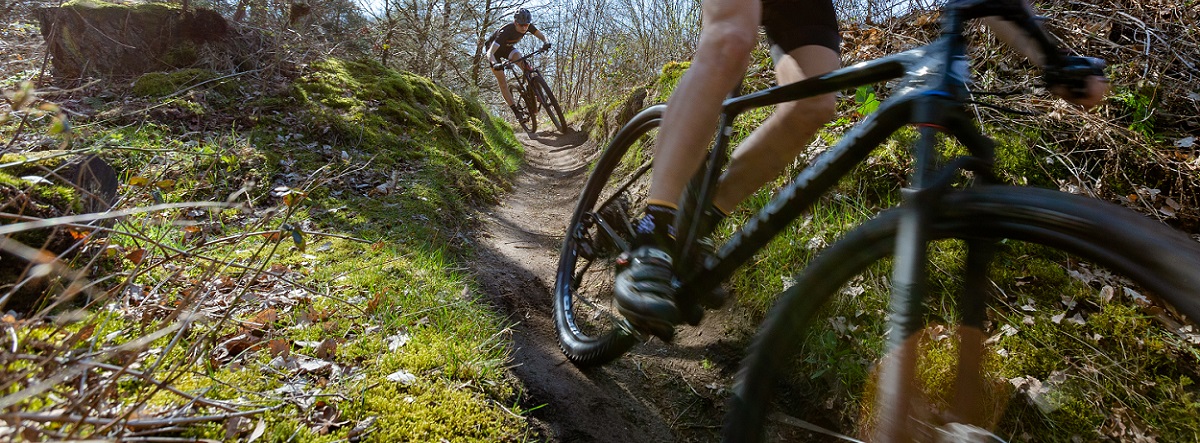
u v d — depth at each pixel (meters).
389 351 1.71
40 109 1.13
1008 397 1.66
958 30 0.96
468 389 1.63
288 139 3.49
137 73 3.98
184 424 1.24
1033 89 2.77
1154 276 0.66
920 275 0.76
